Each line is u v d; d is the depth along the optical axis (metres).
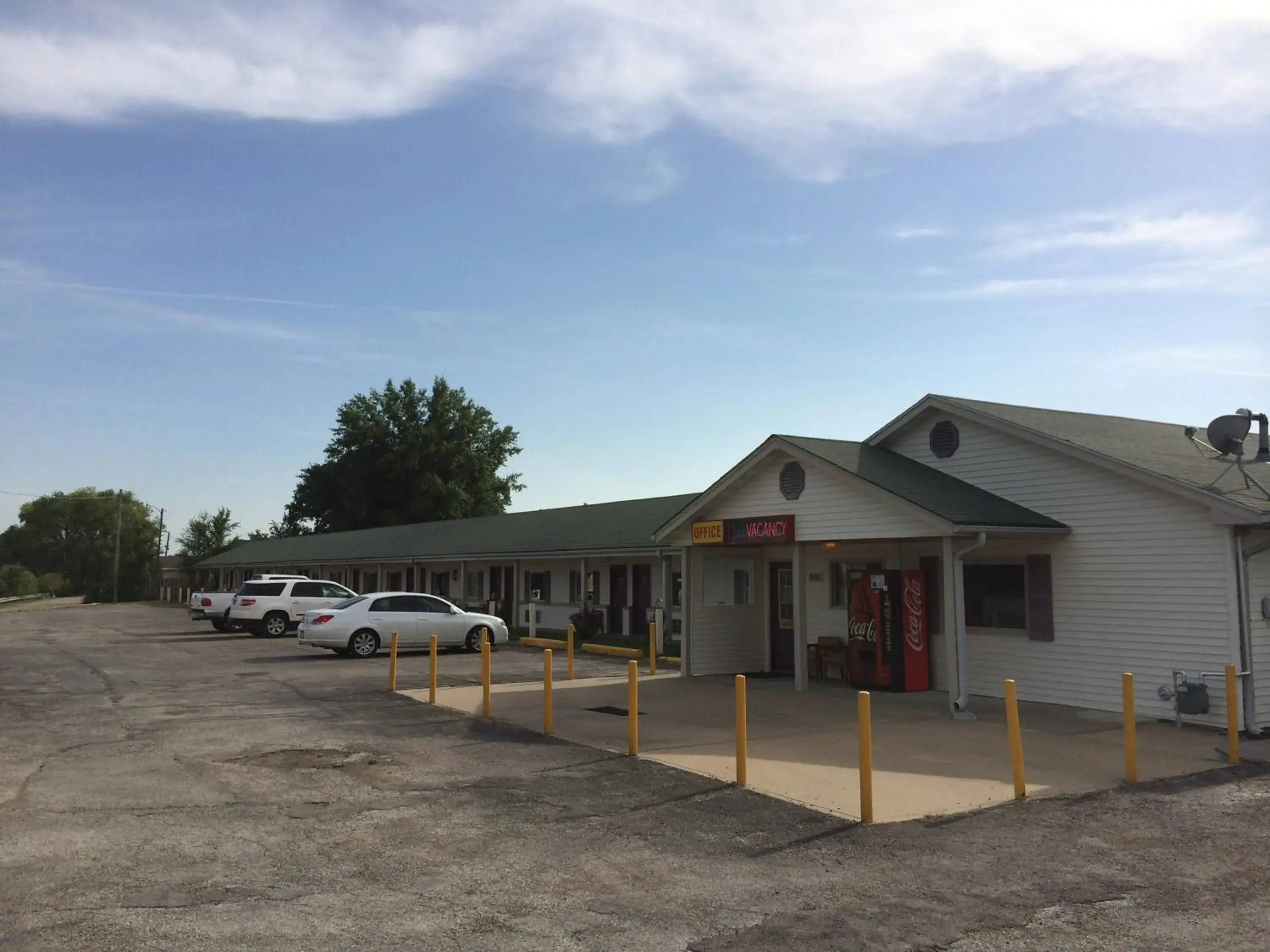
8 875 6.49
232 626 35.00
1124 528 13.83
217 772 9.91
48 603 84.31
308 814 8.26
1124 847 7.44
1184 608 13.04
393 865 6.85
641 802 8.77
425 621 24.33
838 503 15.70
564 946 5.38
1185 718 12.71
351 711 14.24
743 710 9.49
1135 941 5.52
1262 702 12.48
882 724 13.09
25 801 8.58
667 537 19.08
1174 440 16.67
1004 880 6.62
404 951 5.26
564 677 19.17
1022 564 15.24
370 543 48.44
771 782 9.58
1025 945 5.46
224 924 5.62
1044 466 14.98
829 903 6.14
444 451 71.88
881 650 16.44
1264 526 12.50
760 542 17.02
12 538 120.69
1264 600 12.73
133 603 82.69
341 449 73.00
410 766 10.30
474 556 35.12
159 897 6.07
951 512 14.07
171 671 20.03
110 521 112.69
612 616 31.58
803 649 16.69
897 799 8.89
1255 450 16.73
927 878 6.68
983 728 12.77
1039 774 9.95
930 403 16.69
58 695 16.06
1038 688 14.85
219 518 86.06
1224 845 7.52
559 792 9.13
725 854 7.22
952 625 13.76
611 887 6.42
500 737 12.05
